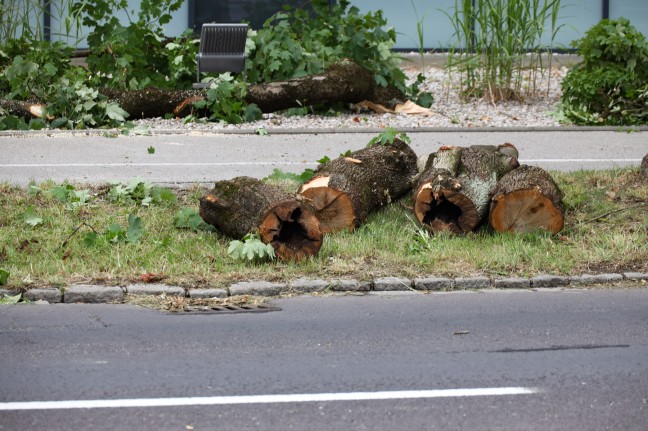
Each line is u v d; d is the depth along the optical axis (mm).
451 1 24062
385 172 12078
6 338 8078
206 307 9180
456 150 11719
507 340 8164
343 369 7395
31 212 11359
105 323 8586
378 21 19312
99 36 19250
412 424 6383
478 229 11602
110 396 6797
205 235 11156
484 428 6340
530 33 19906
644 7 24188
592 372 7387
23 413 6488
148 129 16938
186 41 19484
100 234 11023
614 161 14836
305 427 6312
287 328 8477
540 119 18531
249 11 23578
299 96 18219
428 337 8242
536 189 11109
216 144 16000
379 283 9922
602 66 18375
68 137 16469
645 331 8469
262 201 10562
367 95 18797
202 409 6590
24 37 20156
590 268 10578
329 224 11367
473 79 20203
